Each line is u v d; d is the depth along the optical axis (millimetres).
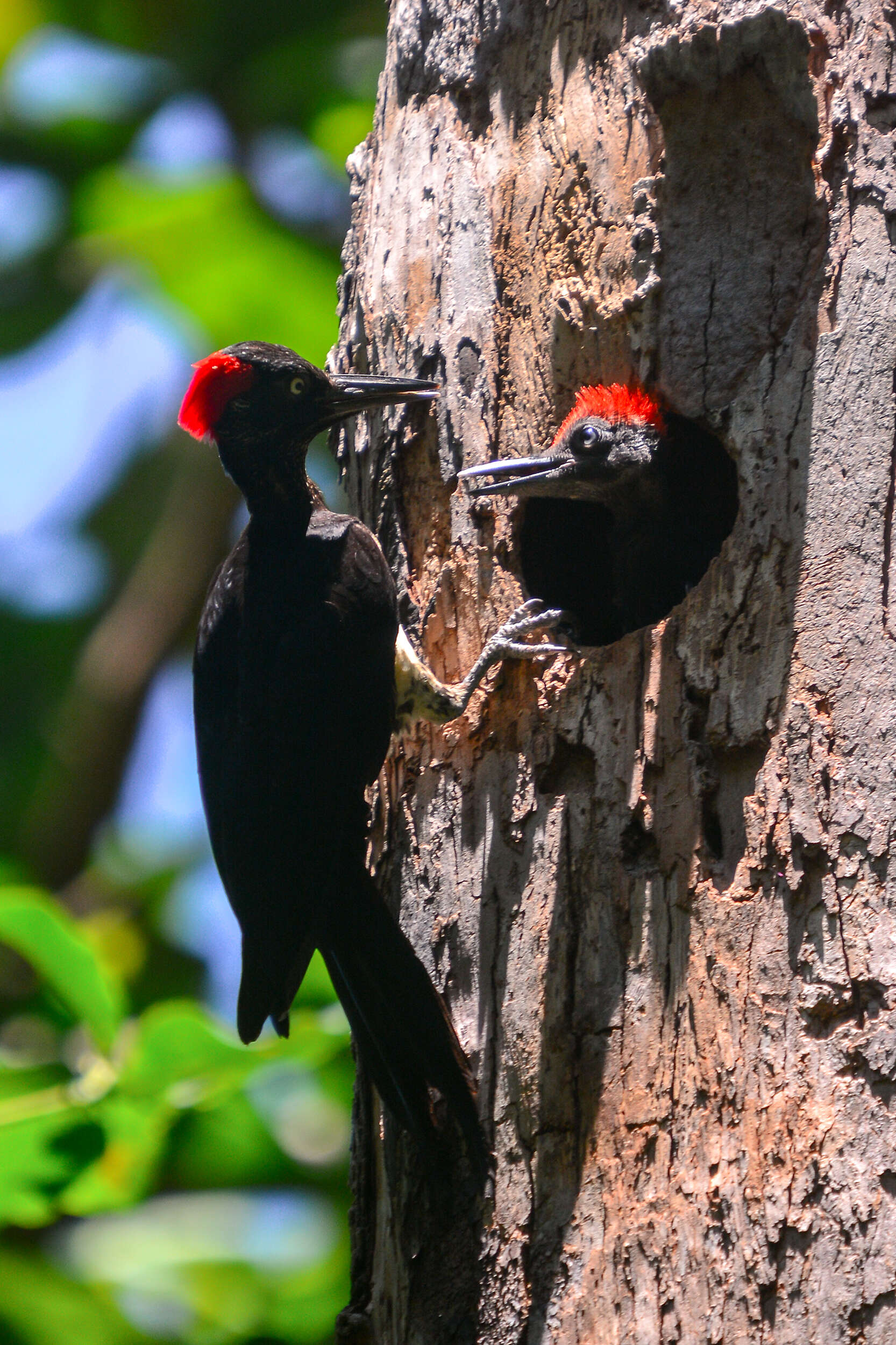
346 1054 12102
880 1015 7348
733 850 7965
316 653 9547
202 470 18594
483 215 9727
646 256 9039
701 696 8297
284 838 9172
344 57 15844
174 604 18125
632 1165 7773
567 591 11695
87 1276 12844
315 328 15633
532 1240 8023
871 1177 7152
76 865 17000
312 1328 12523
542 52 9734
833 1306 7051
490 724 9117
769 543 8266
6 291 16219
